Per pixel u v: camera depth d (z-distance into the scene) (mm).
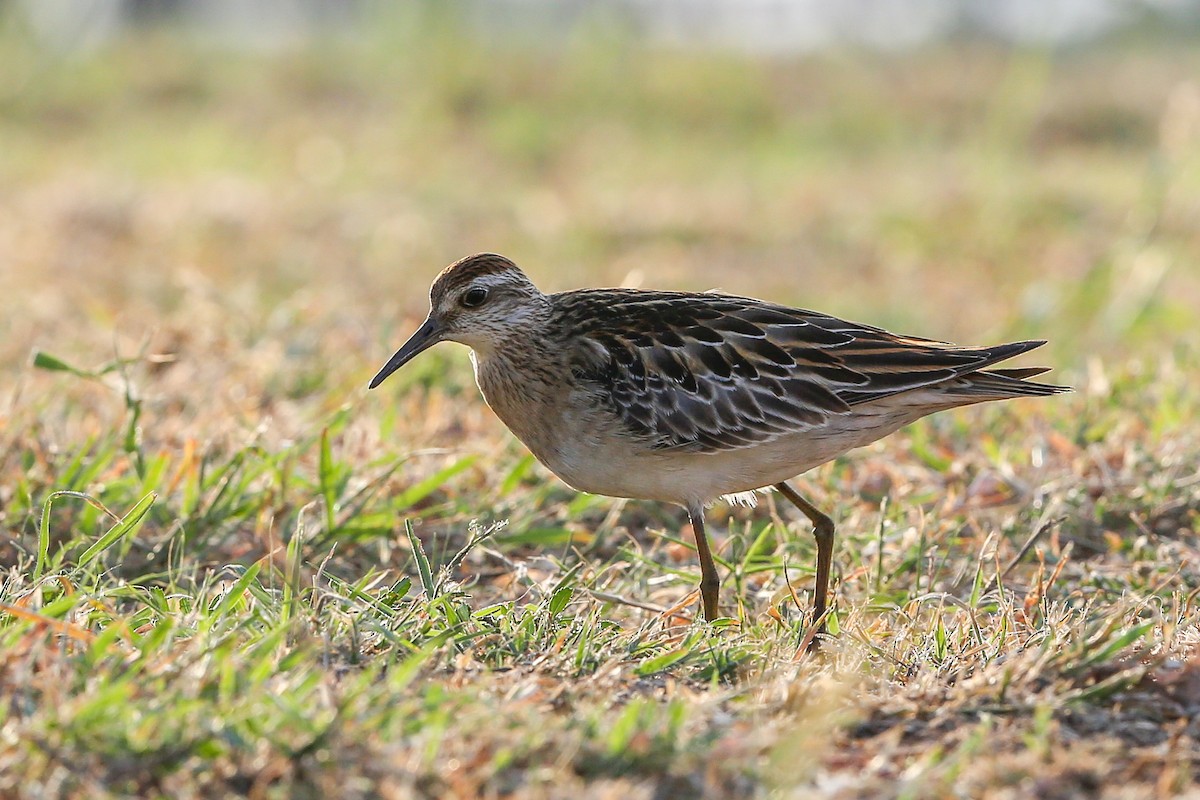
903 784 7145
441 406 13984
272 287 20859
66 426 13195
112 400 13945
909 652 9086
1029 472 12719
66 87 38250
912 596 10445
